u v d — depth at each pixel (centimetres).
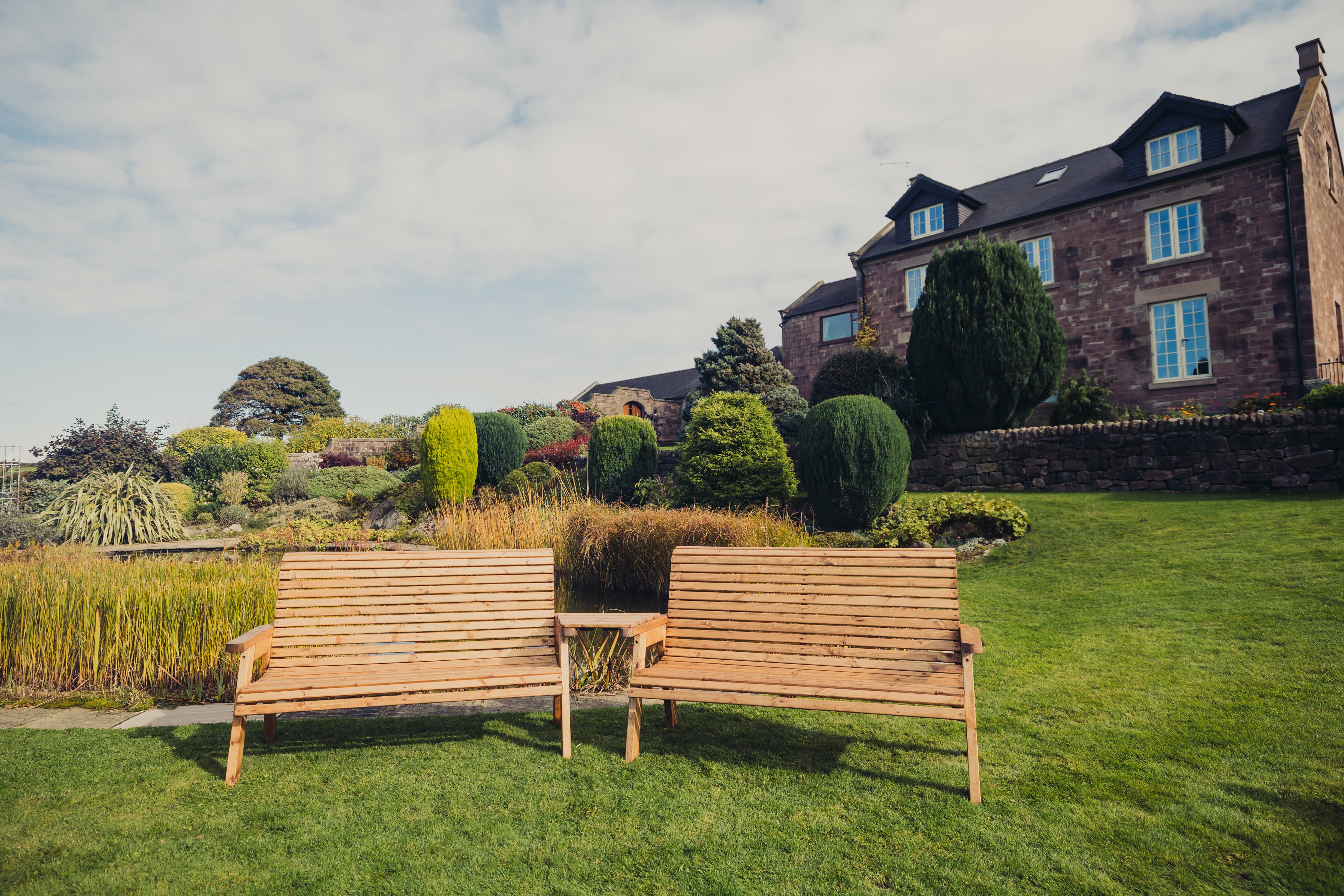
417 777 280
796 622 325
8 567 504
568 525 855
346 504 1745
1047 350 1224
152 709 394
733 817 242
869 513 973
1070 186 1758
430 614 342
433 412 2653
